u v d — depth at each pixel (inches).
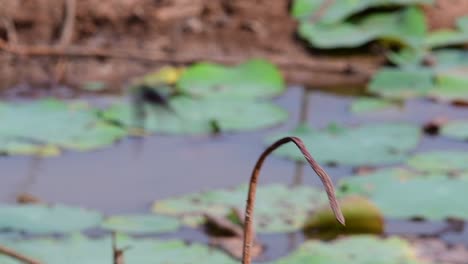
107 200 269.7
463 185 268.4
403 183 270.1
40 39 389.4
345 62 391.2
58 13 394.0
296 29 402.3
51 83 368.5
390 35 392.5
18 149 300.8
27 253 224.2
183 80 362.9
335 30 399.9
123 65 380.8
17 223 245.0
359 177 275.1
